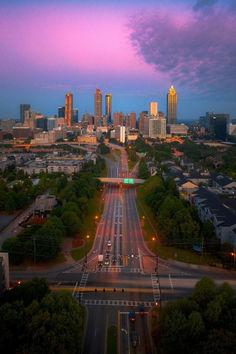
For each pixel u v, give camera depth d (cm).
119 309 12681
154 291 13988
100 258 16512
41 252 16362
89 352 10381
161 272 15762
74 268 16162
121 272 15750
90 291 13950
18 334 9631
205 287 11219
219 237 18100
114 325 11706
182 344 9400
